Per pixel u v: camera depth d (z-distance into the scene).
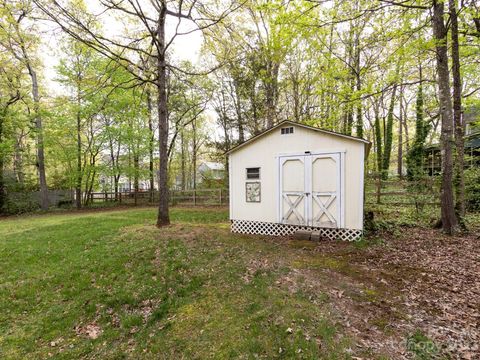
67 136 15.20
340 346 2.58
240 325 3.10
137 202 17.86
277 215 7.16
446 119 6.21
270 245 6.07
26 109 16.27
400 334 2.69
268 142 7.27
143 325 3.36
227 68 14.60
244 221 7.68
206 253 5.56
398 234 6.41
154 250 5.78
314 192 6.64
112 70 7.69
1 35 10.55
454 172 7.09
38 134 14.47
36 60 14.32
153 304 3.82
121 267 5.02
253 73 13.46
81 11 6.23
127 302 3.89
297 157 6.83
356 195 6.16
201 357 2.69
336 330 2.82
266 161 7.31
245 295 3.76
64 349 3.00
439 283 3.76
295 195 6.89
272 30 7.49
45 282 4.56
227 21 8.30
